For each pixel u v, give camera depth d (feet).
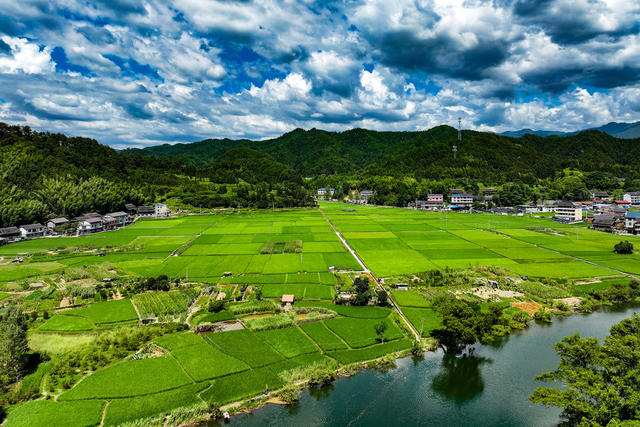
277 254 451.94
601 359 160.76
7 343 197.57
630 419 133.18
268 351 224.33
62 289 332.39
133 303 300.81
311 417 173.68
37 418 164.55
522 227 628.28
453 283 343.05
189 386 190.19
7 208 579.07
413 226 651.25
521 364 217.56
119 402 177.68
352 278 359.87
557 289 320.29
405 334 247.50
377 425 168.96
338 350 226.79
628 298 308.19
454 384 199.31
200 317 270.05
